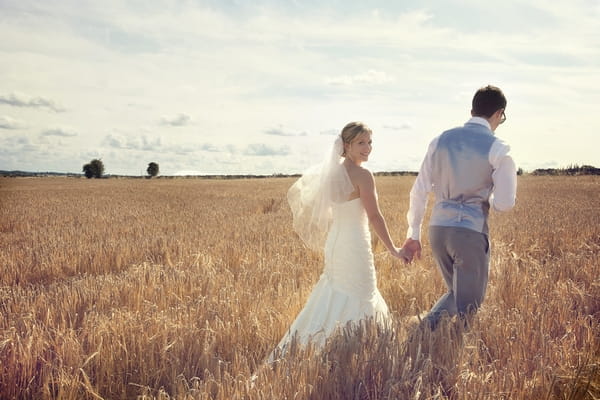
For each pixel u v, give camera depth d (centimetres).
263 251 813
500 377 318
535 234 1008
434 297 572
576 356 361
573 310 462
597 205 1886
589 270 630
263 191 3484
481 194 442
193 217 1543
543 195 2600
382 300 463
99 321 422
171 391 344
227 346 405
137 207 2086
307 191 461
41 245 970
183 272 622
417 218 474
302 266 681
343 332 373
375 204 437
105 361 359
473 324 404
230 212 1745
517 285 550
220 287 583
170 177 11088
